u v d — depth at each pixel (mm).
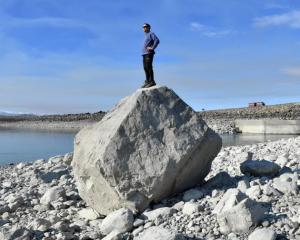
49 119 92750
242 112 68000
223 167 15195
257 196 9078
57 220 9516
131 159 9250
